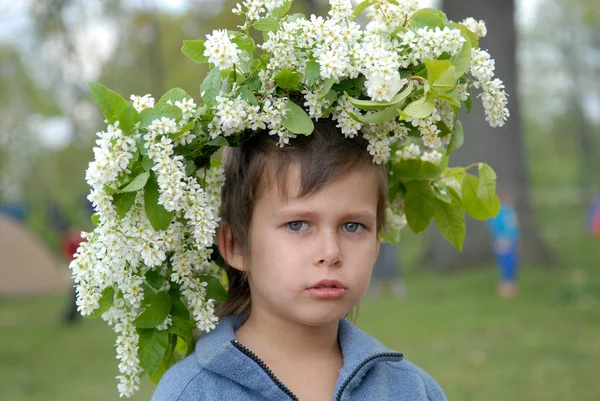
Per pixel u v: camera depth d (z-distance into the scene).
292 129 1.46
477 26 1.64
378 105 1.42
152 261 1.47
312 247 1.49
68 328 9.47
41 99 22.66
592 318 8.11
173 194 1.43
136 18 14.79
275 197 1.52
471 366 6.15
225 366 1.52
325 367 1.62
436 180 1.87
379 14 1.54
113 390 5.93
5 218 13.44
